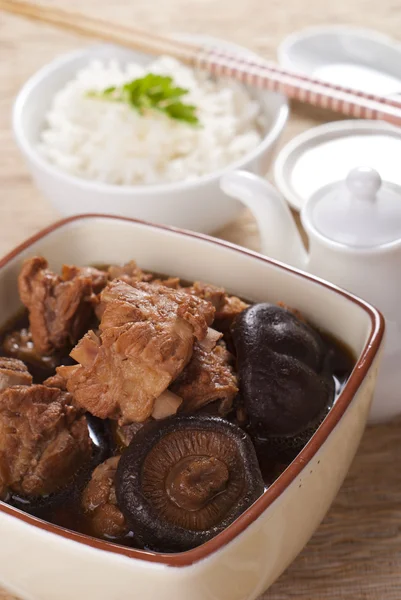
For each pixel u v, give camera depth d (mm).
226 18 721
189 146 601
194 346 444
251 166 563
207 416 427
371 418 504
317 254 488
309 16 721
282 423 438
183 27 712
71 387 441
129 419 432
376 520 477
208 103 622
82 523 435
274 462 443
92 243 505
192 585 396
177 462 419
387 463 495
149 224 495
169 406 429
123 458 419
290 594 458
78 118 614
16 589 436
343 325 470
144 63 654
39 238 494
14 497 441
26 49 699
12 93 667
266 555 414
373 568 464
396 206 480
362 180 474
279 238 508
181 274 501
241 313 456
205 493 413
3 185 617
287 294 480
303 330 458
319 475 417
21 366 460
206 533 407
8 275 489
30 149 569
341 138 590
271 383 438
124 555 394
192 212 561
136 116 600
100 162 591
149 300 442
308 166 579
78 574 407
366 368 431
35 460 436
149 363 426
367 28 706
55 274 482
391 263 478
